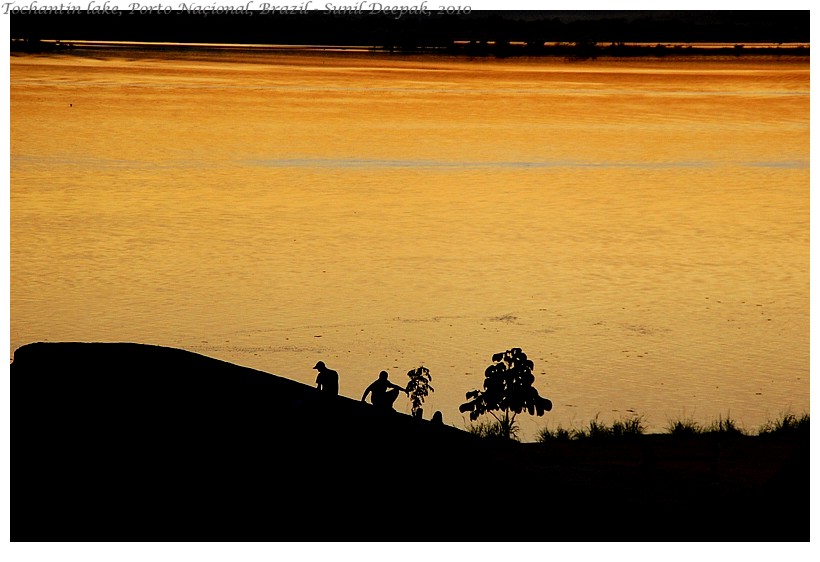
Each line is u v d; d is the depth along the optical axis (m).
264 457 27.23
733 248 114.94
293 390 31.66
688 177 159.62
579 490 28.62
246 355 68.62
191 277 96.31
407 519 24.73
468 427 47.19
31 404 29.30
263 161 167.12
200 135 186.50
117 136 180.62
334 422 29.83
